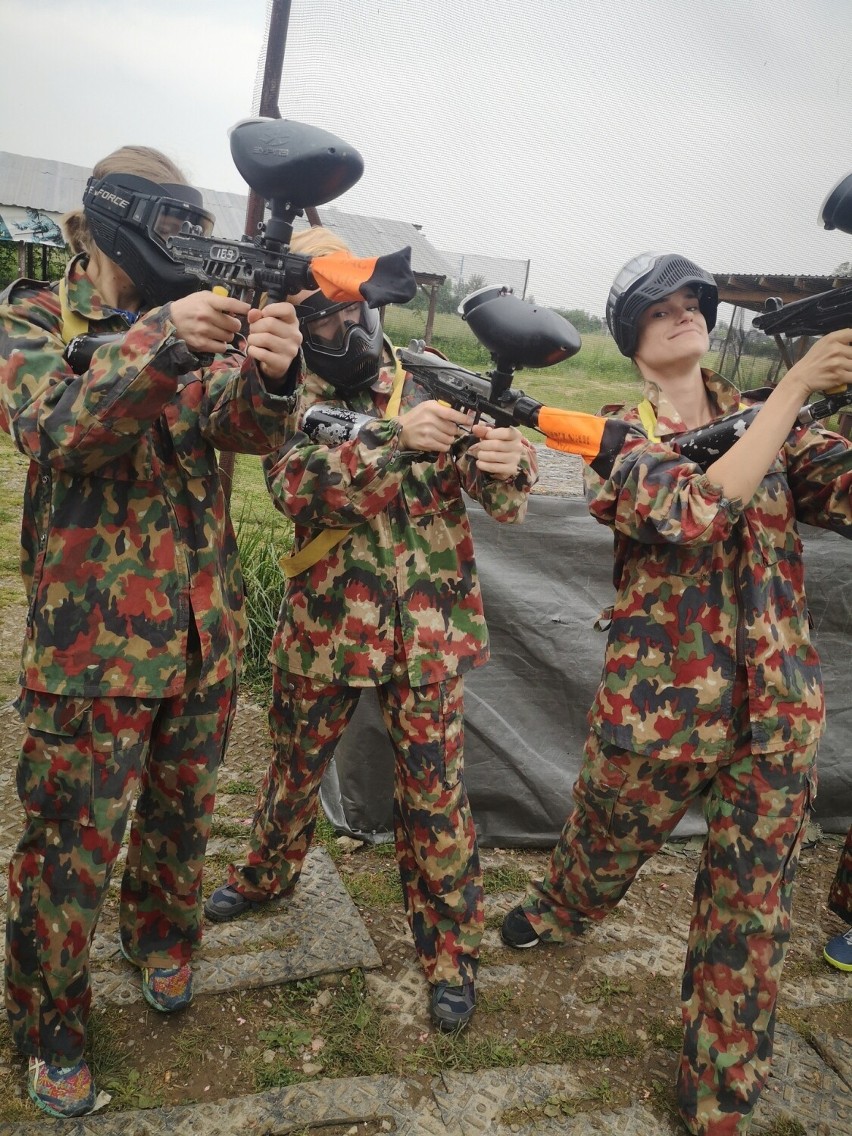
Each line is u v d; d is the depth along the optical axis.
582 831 2.18
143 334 1.42
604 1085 2.02
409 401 2.10
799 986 2.42
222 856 2.72
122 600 1.65
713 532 1.68
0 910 2.31
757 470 1.66
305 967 2.27
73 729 1.65
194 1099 1.88
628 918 2.62
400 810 2.16
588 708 2.98
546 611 2.94
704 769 1.89
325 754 2.22
